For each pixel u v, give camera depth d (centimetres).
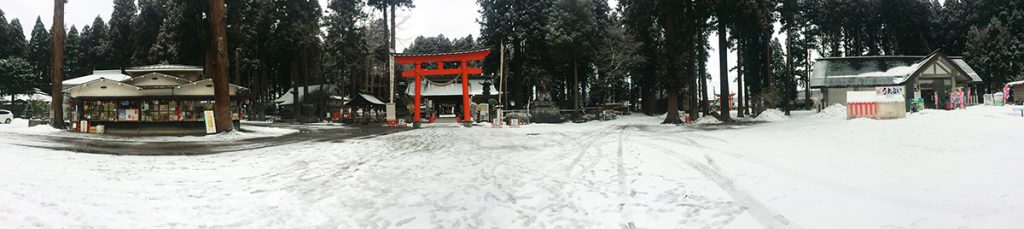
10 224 444
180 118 2283
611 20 5250
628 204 541
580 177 753
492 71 4972
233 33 4050
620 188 639
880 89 2033
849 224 396
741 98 4078
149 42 4972
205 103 2317
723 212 474
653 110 5547
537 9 4503
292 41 4250
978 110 2223
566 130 2394
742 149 1079
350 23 4466
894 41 5384
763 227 411
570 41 4150
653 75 5134
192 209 564
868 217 410
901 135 1144
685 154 1018
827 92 3878
